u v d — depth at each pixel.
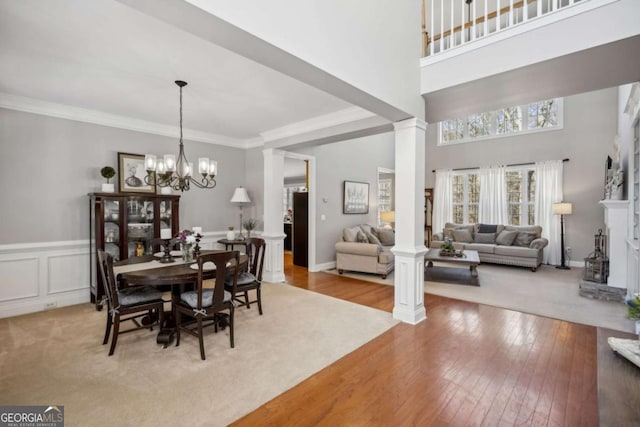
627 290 4.06
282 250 5.15
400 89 2.87
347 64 2.32
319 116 4.21
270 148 5.02
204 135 5.16
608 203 4.34
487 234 6.89
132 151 4.41
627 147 4.36
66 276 3.86
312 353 2.61
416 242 3.27
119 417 1.80
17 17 2.03
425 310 3.68
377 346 2.75
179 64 2.71
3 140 3.44
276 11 1.83
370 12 2.55
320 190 6.04
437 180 8.27
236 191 5.26
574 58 2.36
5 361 2.44
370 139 7.34
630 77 2.68
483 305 3.88
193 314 2.55
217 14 1.53
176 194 4.88
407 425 1.76
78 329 3.09
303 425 1.76
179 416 1.82
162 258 3.25
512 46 2.55
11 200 3.50
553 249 6.61
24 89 3.28
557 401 1.96
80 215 3.96
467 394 2.05
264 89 3.28
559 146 6.70
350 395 2.04
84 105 3.79
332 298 4.16
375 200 7.51
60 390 2.06
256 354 2.59
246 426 1.75
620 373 2.28
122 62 2.68
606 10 2.16
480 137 7.70
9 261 3.48
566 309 3.72
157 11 1.49
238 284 3.33
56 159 3.79
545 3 3.38
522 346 2.74
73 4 1.90
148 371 2.31
